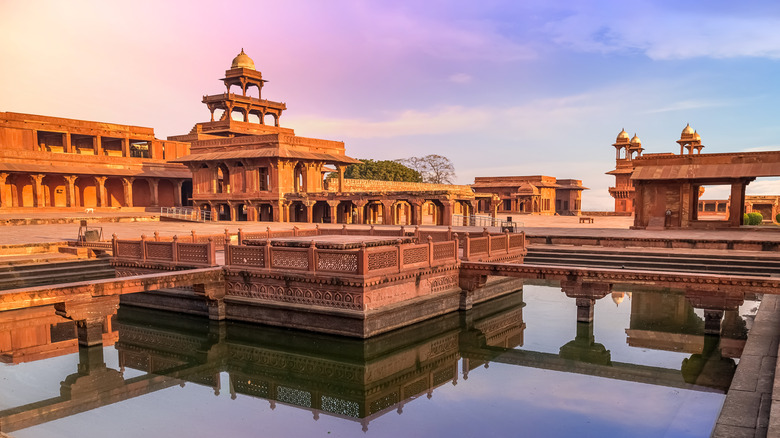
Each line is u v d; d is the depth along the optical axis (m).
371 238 15.37
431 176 90.62
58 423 7.96
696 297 12.18
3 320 14.45
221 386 10.00
